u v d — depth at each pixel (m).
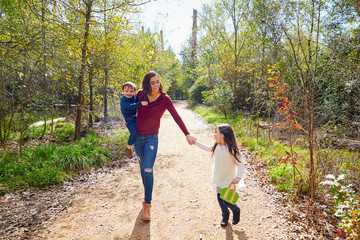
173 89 33.66
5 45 5.51
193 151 6.43
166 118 12.99
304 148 5.87
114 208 3.32
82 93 7.51
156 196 3.72
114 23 7.36
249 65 9.99
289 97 5.84
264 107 10.46
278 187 3.92
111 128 9.73
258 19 9.77
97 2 7.36
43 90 7.23
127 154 3.06
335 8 4.69
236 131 8.23
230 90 12.37
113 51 7.97
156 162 5.49
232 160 2.69
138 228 2.82
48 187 4.04
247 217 3.05
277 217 3.04
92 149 5.89
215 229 2.79
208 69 12.67
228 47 13.37
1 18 5.67
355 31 6.67
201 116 13.98
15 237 2.58
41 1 5.78
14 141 7.25
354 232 2.19
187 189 3.98
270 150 5.91
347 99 7.32
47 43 5.67
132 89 2.96
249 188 3.98
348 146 5.39
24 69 5.97
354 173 4.01
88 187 4.09
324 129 4.93
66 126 9.68
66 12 6.80
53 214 3.13
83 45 6.88
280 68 6.82
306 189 3.70
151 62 13.52
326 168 3.67
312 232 2.70
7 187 3.84
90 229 2.79
